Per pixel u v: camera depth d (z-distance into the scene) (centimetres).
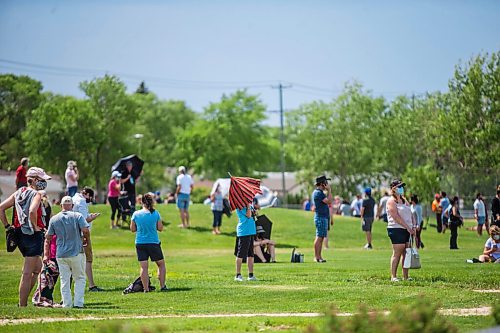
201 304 3189
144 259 3638
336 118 17162
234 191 4025
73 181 6303
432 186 11406
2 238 6481
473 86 11600
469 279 3806
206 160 19562
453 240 6500
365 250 6425
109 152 17662
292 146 19175
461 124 11694
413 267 3819
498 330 1847
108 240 6688
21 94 18325
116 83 18325
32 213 3152
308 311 2942
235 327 2517
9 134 18362
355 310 2905
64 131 16825
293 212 8481
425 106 15862
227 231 7350
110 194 7000
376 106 17150
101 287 3822
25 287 3180
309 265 4709
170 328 2503
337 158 16938
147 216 3650
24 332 2483
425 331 1845
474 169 12112
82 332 2459
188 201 7331
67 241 3156
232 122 19825
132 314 2914
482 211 7981
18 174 5719
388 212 3828
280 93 18425
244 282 3947
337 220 8350
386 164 16212
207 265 4931
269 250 5097
